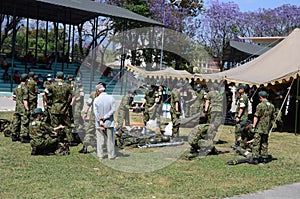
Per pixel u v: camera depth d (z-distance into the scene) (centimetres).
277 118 1398
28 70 2738
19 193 549
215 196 586
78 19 3028
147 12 3431
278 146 1091
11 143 923
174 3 3812
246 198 585
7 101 1952
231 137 1202
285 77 1371
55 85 836
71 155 827
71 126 914
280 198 593
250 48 3284
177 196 576
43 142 802
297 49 1617
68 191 571
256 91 1488
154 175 700
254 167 805
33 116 815
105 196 557
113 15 2325
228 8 4531
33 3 2428
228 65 3338
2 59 2839
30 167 704
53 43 4209
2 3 2575
